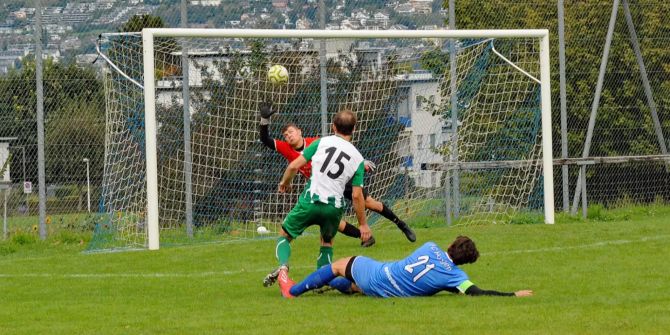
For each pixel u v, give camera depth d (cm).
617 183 5591
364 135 5150
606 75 5591
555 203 5462
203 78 4941
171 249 4256
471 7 5441
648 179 5653
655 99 5672
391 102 5209
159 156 4803
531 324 2355
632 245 3984
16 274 3662
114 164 4603
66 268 3794
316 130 5125
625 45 5612
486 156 5278
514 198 5284
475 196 5244
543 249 3934
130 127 4728
